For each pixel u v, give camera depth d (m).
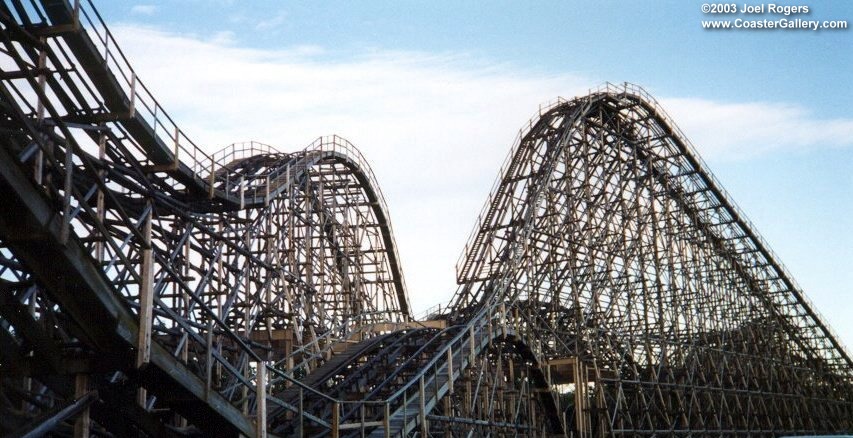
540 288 41.03
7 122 18.25
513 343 37.84
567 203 42.62
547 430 40.88
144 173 25.47
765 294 59.31
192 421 20.22
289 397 30.94
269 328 35.19
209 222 31.56
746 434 51.94
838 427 67.38
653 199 47.28
